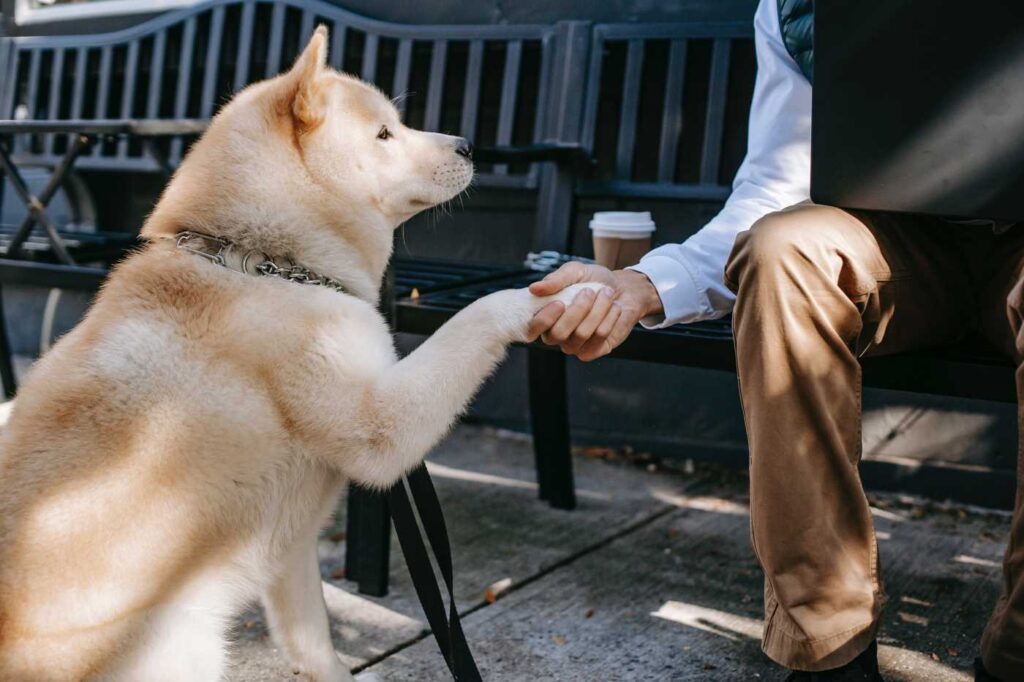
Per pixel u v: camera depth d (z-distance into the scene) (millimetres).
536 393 2936
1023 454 1515
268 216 1830
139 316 1708
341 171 1919
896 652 2098
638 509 3004
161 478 1624
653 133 3311
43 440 1617
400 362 1772
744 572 2533
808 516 1615
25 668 1539
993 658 1525
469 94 3082
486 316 1788
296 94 1867
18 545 1556
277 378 1704
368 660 2127
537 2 3166
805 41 2018
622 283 1937
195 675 1649
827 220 1689
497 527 2855
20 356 4625
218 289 1737
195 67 3553
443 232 3715
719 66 2775
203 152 1901
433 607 1825
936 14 1536
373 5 3428
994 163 1536
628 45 2893
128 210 4309
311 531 1878
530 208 3533
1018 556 1507
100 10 4066
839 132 1642
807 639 1625
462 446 3613
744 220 2035
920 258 1818
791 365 1621
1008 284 1812
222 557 1714
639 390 3420
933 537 2752
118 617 1588
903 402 3025
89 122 2775
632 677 2025
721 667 2055
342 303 1794
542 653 2127
